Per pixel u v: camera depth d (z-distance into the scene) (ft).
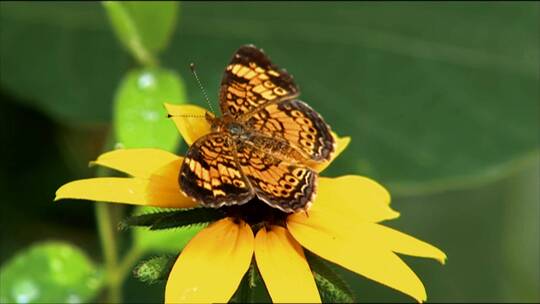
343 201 1.76
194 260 1.69
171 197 1.73
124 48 2.00
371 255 1.70
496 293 2.38
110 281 1.89
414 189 2.09
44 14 2.15
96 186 1.72
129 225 1.72
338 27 2.17
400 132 2.12
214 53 2.15
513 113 2.14
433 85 2.15
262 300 1.95
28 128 2.11
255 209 1.73
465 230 2.40
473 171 2.10
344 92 2.14
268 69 1.77
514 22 2.18
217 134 1.72
